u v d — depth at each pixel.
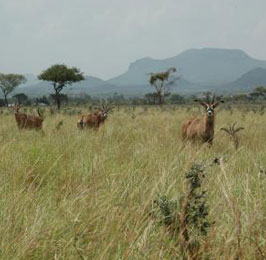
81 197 6.64
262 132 19.17
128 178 7.84
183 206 5.15
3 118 33.06
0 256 4.73
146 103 123.00
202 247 4.82
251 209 5.72
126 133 16.86
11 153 10.19
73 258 4.87
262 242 4.86
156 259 4.68
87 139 13.68
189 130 17.33
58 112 49.03
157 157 10.13
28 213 6.20
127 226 5.48
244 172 8.72
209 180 7.25
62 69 66.62
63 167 9.17
